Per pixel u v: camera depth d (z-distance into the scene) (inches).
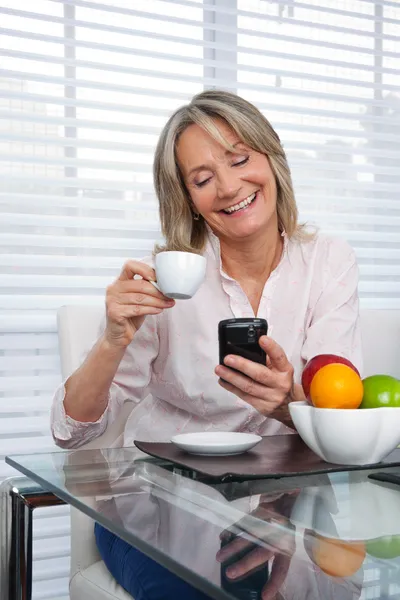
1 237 90.4
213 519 32.7
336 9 109.7
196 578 26.0
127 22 98.8
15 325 91.2
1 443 91.7
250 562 27.3
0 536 44.2
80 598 55.0
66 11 95.6
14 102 93.2
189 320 64.4
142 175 98.7
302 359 65.7
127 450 48.4
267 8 107.2
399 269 112.0
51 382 94.0
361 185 110.2
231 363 50.1
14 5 93.1
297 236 68.4
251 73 106.0
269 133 62.6
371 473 41.7
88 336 66.4
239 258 65.8
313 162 107.3
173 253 45.5
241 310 65.4
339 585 25.2
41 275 93.0
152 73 97.0
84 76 96.3
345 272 68.0
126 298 51.0
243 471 40.0
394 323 80.7
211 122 60.1
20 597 43.9
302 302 66.5
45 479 40.0
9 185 92.6
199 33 103.0
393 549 28.7
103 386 54.9
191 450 44.4
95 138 96.9
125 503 35.2
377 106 112.0
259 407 52.4
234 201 61.1
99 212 96.9
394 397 43.3
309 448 47.4
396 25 117.0
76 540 59.1
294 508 34.4
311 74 107.6
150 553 29.0
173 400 66.1
